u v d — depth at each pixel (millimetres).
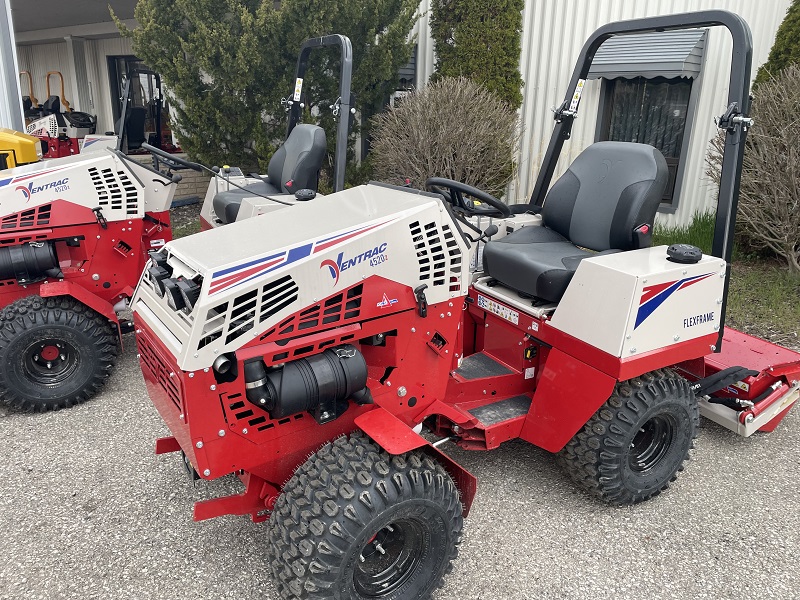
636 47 6555
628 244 2947
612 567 2361
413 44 7098
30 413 3414
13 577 2240
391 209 2150
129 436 3197
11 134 5047
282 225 2156
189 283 1860
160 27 6445
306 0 6219
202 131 6859
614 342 2383
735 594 2234
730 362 3188
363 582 2002
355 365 1977
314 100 7027
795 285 5293
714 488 2879
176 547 2416
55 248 3670
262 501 2145
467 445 2627
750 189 5402
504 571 2328
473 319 3139
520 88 7246
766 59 6215
